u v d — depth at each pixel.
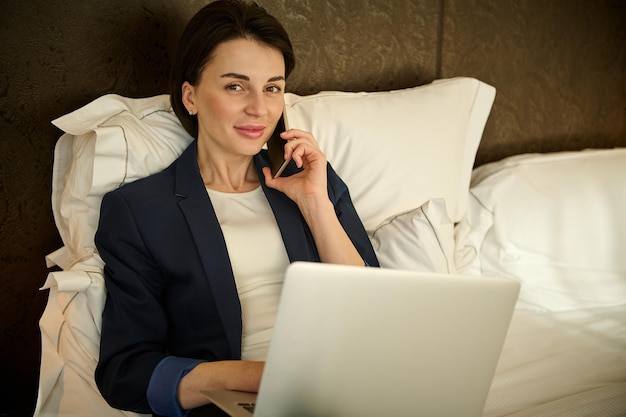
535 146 2.59
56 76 1.62
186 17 1.79
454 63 2.30
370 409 0.97
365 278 0.86
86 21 1.64
